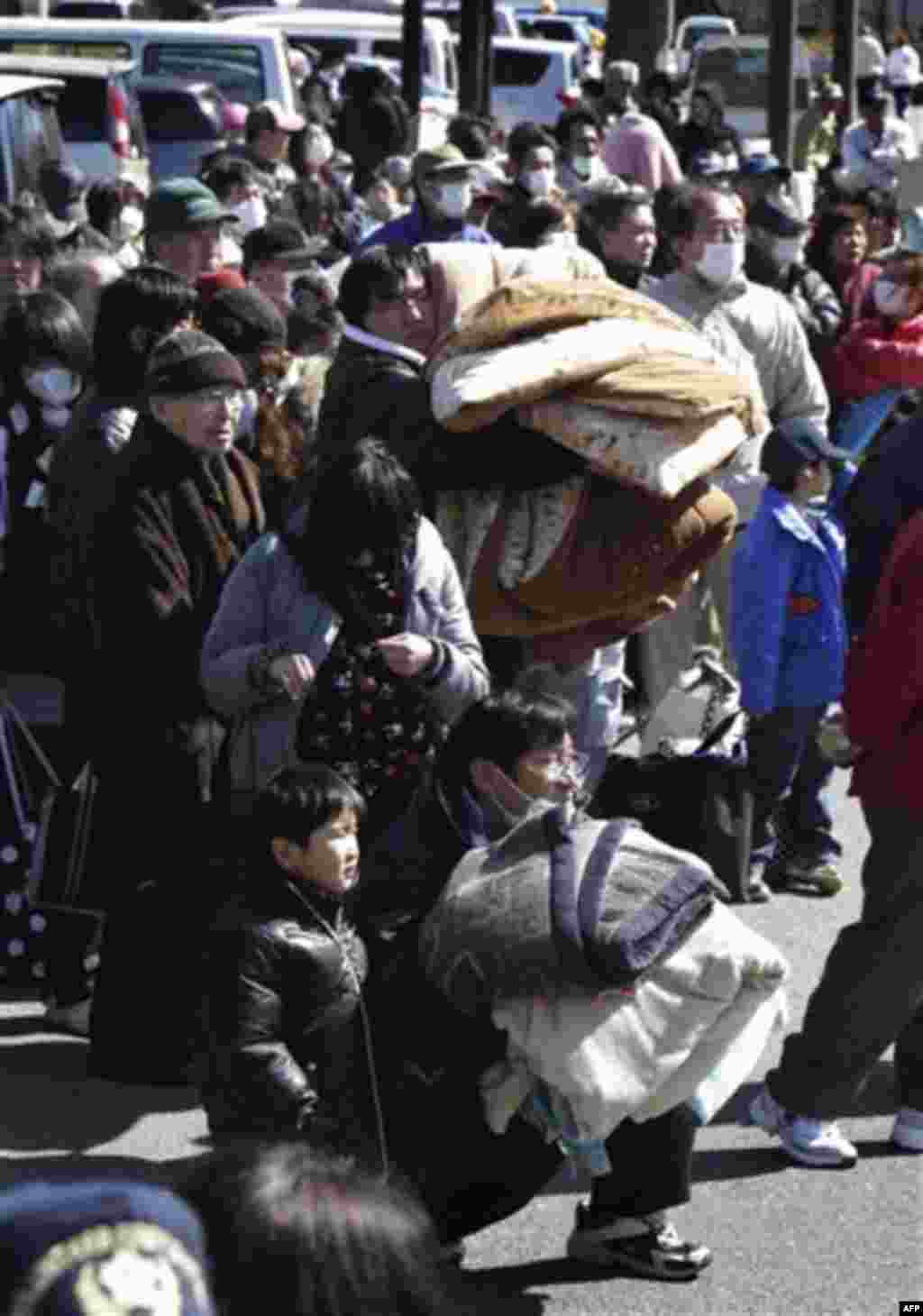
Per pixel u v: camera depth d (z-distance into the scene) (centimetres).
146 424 1369
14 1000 1528
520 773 1144
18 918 1491
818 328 2397
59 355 1502
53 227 1992
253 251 1848
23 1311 407
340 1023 1101
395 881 1159
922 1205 1272
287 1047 1107
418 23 3931
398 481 1277
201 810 1352
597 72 7275
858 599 1306
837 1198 1276
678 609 1753
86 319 1800
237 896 1120
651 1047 1063
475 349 1455
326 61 5300
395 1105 1089
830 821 1828
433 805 1162
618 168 3622
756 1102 1326
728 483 1772
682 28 8612
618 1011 1061
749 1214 1252
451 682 1277
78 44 4672
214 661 1297
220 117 4050
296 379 1633
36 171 2475
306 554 1284
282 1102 1082
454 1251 1126
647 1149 1144
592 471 1450
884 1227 1245
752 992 1092
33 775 1488
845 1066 1297
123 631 1349
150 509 1352
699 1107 1109
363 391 1482
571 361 1433
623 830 1093
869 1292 1170
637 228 2123
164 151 4069
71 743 1416
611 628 1480
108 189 2384
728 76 6769
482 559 1459
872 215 2844
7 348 1511
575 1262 1177
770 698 1717
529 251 1694
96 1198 423
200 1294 413
